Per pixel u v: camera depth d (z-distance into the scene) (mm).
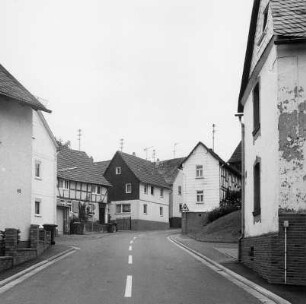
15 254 18078
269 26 16594
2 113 20281
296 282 14203
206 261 20312
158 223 70188
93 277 15383
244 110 21000
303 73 15000
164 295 12422
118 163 69000
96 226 51719
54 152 41438
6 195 20094
